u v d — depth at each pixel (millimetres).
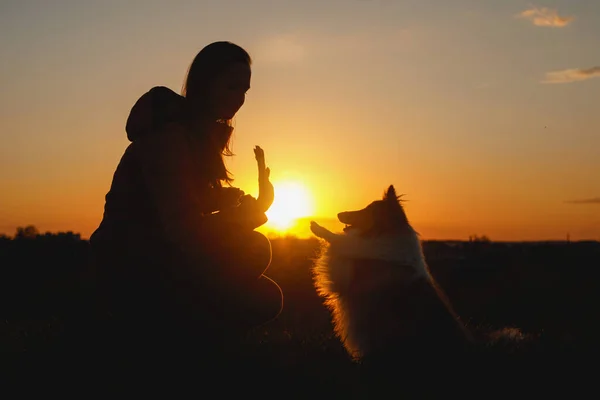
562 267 26031
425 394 4953
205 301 4691
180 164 4391
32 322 8133
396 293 6289
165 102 4688
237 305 4816
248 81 4812
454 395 4988
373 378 5293
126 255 4523
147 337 4809
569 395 5082
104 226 4605
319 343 6957
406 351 5953
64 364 5070
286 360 5520
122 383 4711
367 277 6422
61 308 8594
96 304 5191
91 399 4609
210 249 4562
